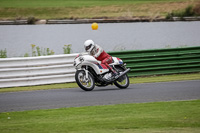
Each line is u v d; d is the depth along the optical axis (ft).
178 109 86.74
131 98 103.45
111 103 96.53
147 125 71.46
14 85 136.77
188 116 79.05
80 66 118.83
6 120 78.28
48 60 143.64
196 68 166.30
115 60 126.52
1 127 71.61
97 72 120.06
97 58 123.03
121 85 124.77
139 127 69.92
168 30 414.00
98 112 84.94
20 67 139.03
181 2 601.21
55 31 411.34
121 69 127.03
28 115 83.10
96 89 125.18
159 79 147.84
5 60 136.46
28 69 139.13
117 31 407.64
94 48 120.98
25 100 104.06
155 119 76.64
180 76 155.63
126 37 359.66
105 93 113.70
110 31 407.44
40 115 82.94
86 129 68.80
